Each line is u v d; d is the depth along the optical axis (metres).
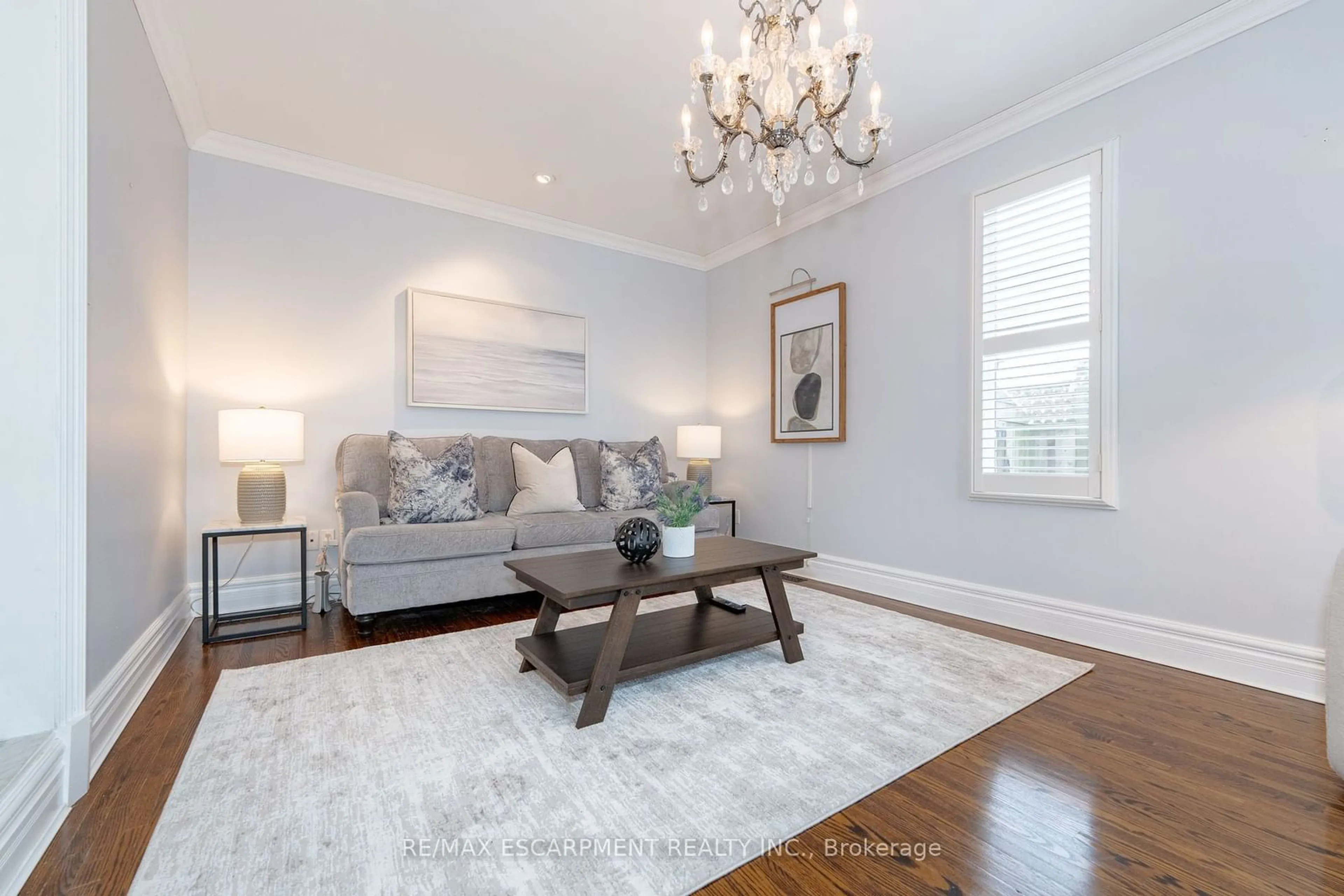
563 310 4.14
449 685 2.00
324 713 1.77
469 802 1.32
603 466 3.80
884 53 2.31
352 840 1.18
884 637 2.56
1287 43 1.98
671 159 3.19
